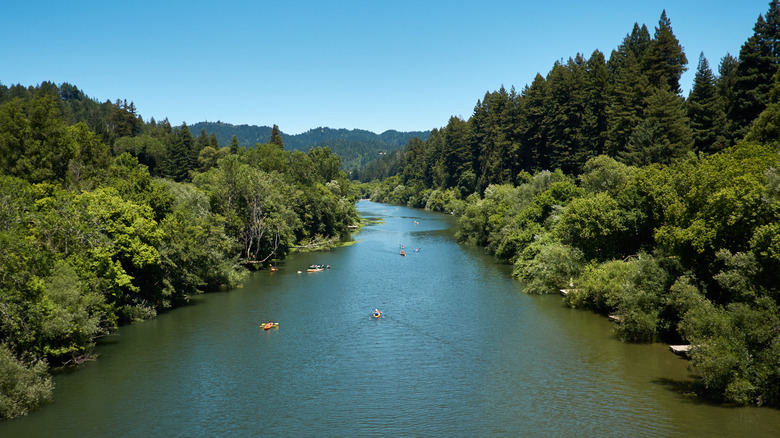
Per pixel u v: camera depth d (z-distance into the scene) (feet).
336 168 475.31
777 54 215.51
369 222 474.49
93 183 184.75
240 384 108.17
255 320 155.63
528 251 209.46
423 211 609.42
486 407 95.86
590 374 109.19
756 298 90.27
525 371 112.16
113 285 138.62
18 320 99.60
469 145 540.93
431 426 89.30
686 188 143.13
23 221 119.14
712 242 104.37
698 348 96.02
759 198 94.17
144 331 144.77
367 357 123.44
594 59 352.49
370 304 172.45
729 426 83.87
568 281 179.22
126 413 94.84
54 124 189.16
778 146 136.77
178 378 111.34
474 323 148.66
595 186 206.59
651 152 224.12
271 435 86.84
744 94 220.64
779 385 86.74
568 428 86.63
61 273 117.19
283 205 282.36
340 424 90.63
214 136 539.29
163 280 163.53
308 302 177.06
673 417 88.33
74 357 118.93
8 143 175.42
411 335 139.03
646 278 127.34
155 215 175.01
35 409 96.43
